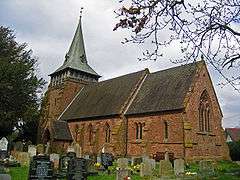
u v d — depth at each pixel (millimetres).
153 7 7301
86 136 45656
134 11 7215
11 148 46031
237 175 22906
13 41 48125
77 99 56094
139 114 38438
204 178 21906
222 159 36188
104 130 42250
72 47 62781
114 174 24812
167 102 35906
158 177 22906
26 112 46562
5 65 41594
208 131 35656
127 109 40938
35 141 55500
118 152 38375
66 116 52281
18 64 43531
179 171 25422
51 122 48719
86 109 48688
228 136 88812
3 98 43625
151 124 36500
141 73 45438
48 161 18031
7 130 47688
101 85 53281
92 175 24000
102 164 29578
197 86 35594
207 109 36531
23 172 23453
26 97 46250
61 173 21875
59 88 57781
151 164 24688
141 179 22047
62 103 55719
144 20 7309
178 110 33750
